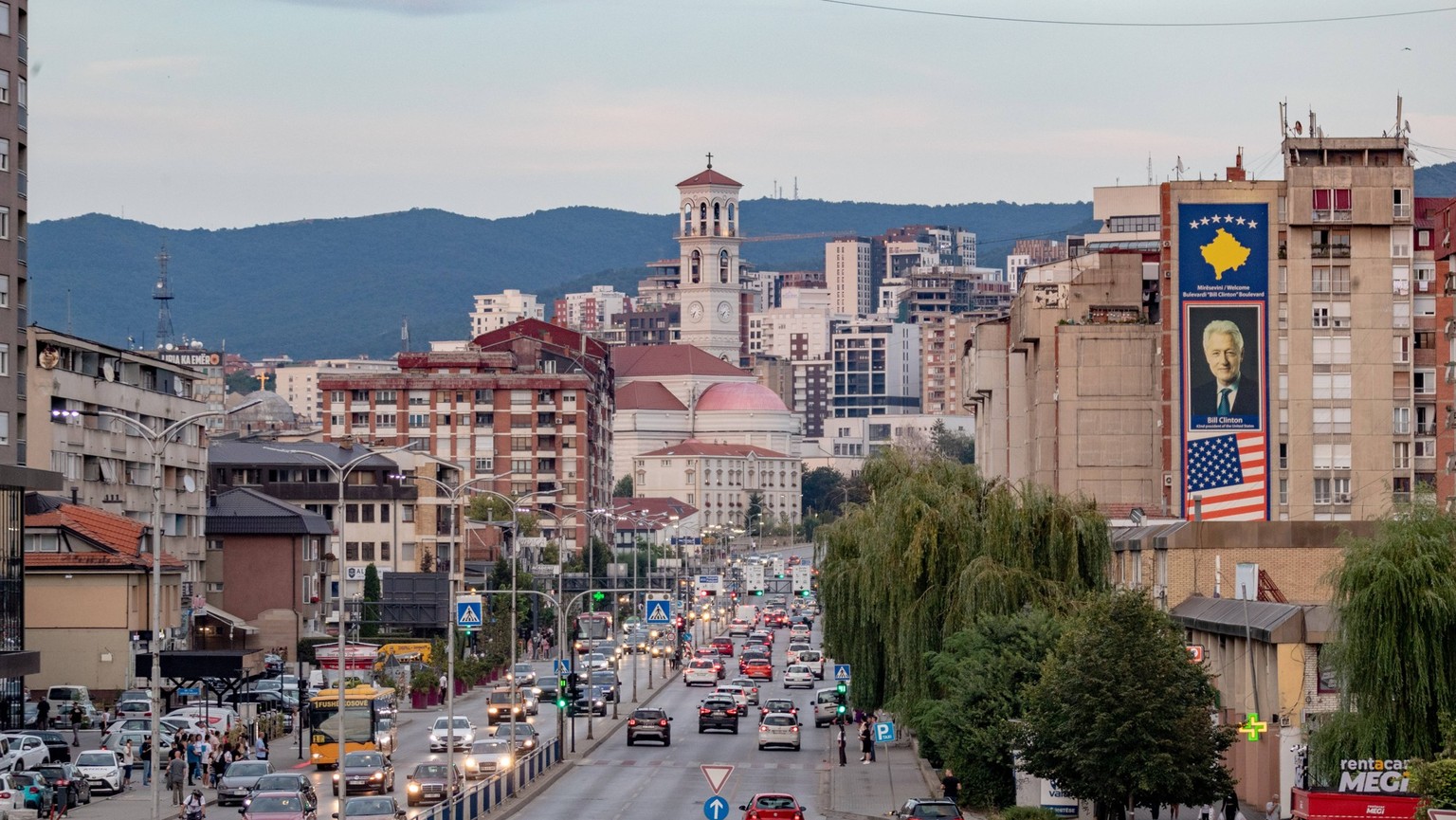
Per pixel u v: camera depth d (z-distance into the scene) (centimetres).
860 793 12281
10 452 16112
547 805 11631
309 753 14462
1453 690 8925
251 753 13575
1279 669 10706
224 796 11362
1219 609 12250
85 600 16600
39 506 17312
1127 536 14825
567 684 15538
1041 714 9825
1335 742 9125
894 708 12788
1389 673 8931
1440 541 9119
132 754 12962
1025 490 12788
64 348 18525
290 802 9606
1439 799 7925
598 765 14362
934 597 12662
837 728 17525
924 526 12694
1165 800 9594
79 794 11262
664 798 12019
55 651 16562
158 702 9244
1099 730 9388
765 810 10106
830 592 13888
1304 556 13125
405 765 14062
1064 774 9700
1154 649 9525
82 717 15288
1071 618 11475
